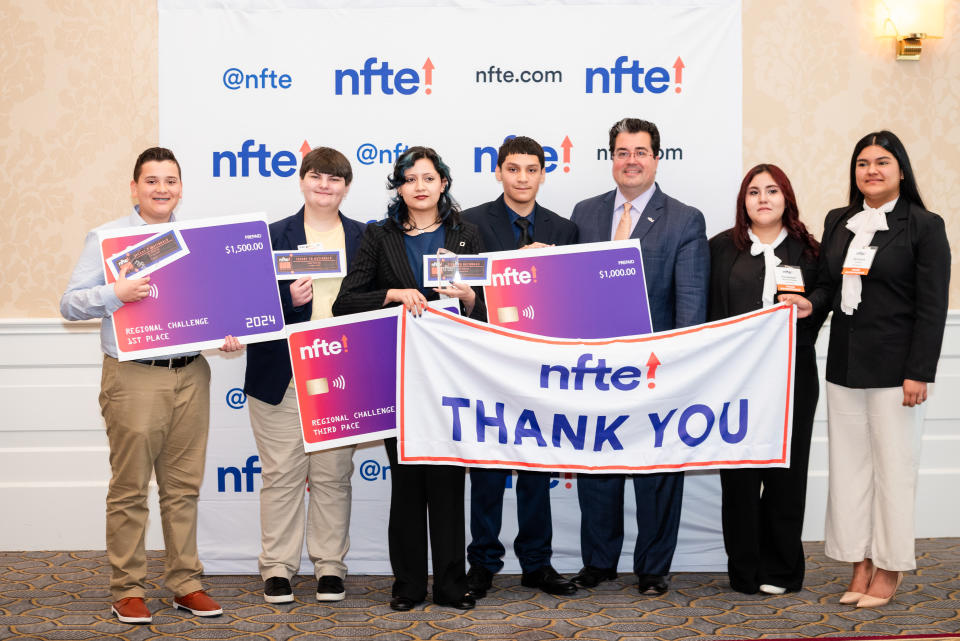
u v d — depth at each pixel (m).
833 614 3.55
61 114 4.68
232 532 4.37
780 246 3.86
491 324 3.68
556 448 3.59
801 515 3.85
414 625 3.43
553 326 3.73
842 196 4.80
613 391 3.60
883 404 3.65
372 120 4.42
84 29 4.65
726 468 3.74
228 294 3.54
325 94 4.40
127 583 3.47
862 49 4.77
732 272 3.87
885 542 3.64
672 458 3.63
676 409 3.62
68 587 3.96
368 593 3.94
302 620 3.51
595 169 4.46
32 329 4.68
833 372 3.79
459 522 3.64
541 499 3.95
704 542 4.39
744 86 4.75
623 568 4.38
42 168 4.70
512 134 4.44
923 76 4.80
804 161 4.78
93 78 4.67
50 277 4.73
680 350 3.60
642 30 4.39
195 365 3.59
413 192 3.56
